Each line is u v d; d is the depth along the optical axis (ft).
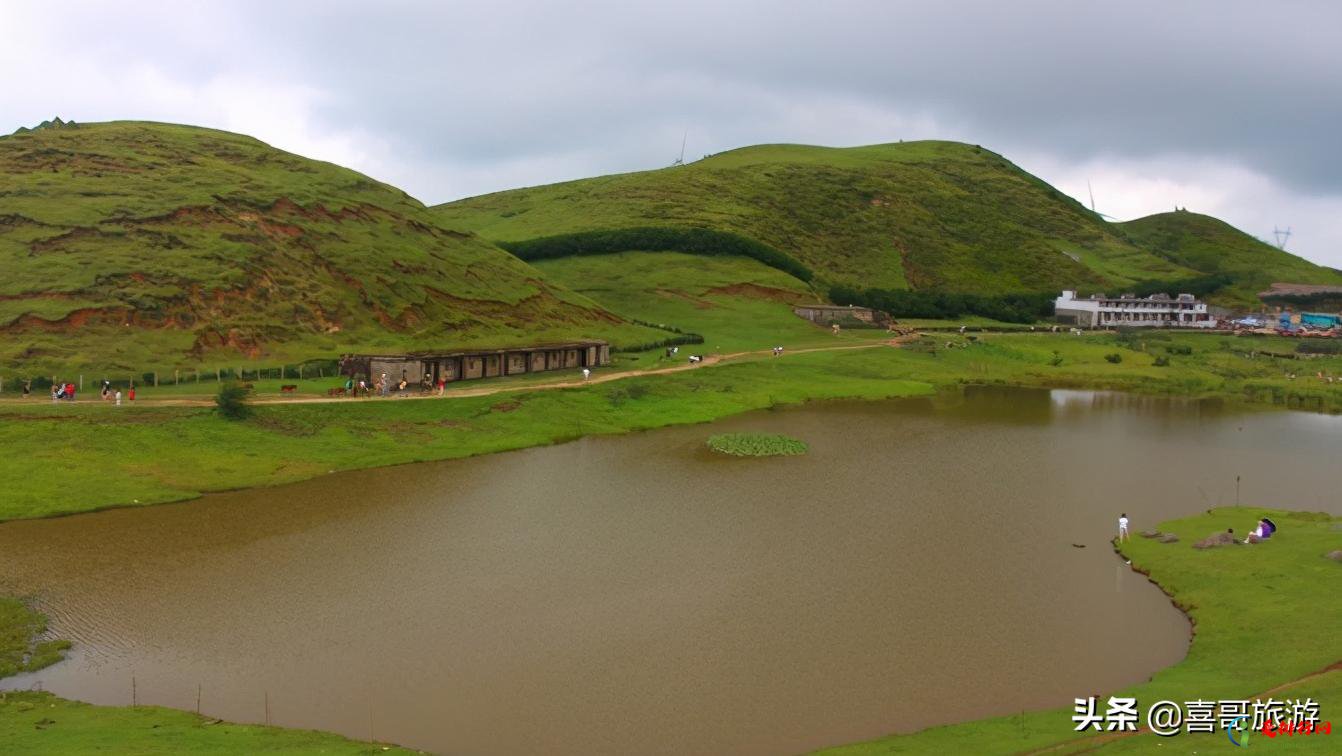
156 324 314.55
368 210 453.99
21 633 135.74
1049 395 411.13
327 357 333.21
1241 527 189.67
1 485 197.88
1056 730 105.40
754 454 268.41
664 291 611.06
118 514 194.29
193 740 101.24
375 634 138.82
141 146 423.23
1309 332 629.92
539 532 190.19
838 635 140.15
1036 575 167.94
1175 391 424.46
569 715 115.44
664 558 175.01
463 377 337.93
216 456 228.84
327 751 99.76
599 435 294.25
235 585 157.07
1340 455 282.56
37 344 288.10
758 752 106.63
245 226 381.81
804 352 474.08
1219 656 128.16
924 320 651.66
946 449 282.36
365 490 219.20
